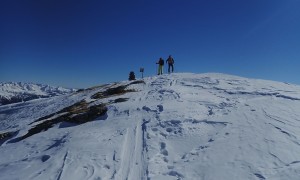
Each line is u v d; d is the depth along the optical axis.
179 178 9.95
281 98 17.50
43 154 13.80
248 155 10.60
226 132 12.98
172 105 18.16
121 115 18.39
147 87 28.28
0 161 14.77
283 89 20.27
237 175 9.51
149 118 16.50
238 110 15.68
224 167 10.09
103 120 18.38
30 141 17.47
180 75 32.22
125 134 14.55
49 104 36.44
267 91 19.50
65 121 20.20
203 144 12.34
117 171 10.84
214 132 13.38
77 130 17.05
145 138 13.74
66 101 33.81
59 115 24.20
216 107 17.11
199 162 10.77
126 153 12.36
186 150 12.16
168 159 11.62
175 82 27.80
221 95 20.31
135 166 11.19
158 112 17.28
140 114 17.80
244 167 9.88
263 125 13.04
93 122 18.45
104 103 23.00
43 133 18.83
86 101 27.58
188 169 10.41
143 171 10.75
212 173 9.88
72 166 11.45
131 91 27.47
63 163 11.84
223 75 29.09
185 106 17.67
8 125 29.72
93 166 11.30
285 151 10.51
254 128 12.85
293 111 14.67
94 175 10.59
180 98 20.09
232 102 17.64
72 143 14.10
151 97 22.36
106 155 12.23
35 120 27.25
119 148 12.87
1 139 21.62
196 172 10.14
